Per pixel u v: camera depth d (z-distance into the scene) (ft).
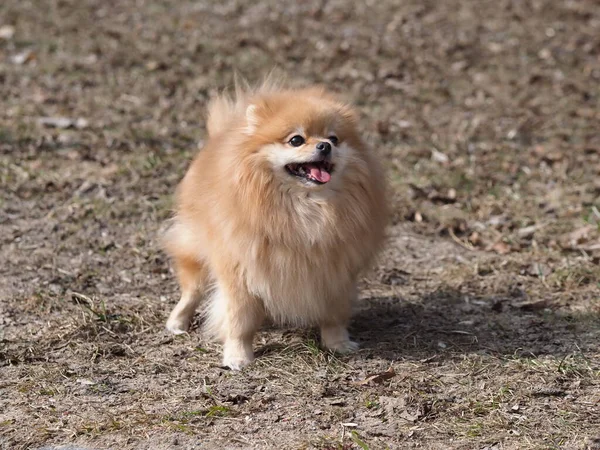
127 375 7.63
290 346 7.82
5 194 9.21
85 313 8.05
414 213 9.23
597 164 9.93
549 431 7.25
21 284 8.35
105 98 10.82
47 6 13.99
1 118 10.21
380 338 7.96
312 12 14.28
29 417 7.32
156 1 14.60
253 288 7.66
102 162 9.68
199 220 7.80
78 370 7.65
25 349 7.78
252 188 7.55
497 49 13.10
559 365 7.65
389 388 7.52
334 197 7.61
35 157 9.70
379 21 14.14
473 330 8.03
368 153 7.76
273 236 7.57
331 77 11.85
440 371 7.66
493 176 9.75
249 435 7.23
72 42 12.58
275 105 7.66
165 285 8.45
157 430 7.24
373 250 7.80
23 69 11.50
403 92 11.53
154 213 9.09
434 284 8.51
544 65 12.56
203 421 7.30
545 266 8.67
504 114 10.91
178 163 9.73
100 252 8.71
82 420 7.30
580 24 14.17
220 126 8.06
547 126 10.56
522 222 9.18
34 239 8.79
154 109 10.59
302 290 7.66
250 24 13.78
